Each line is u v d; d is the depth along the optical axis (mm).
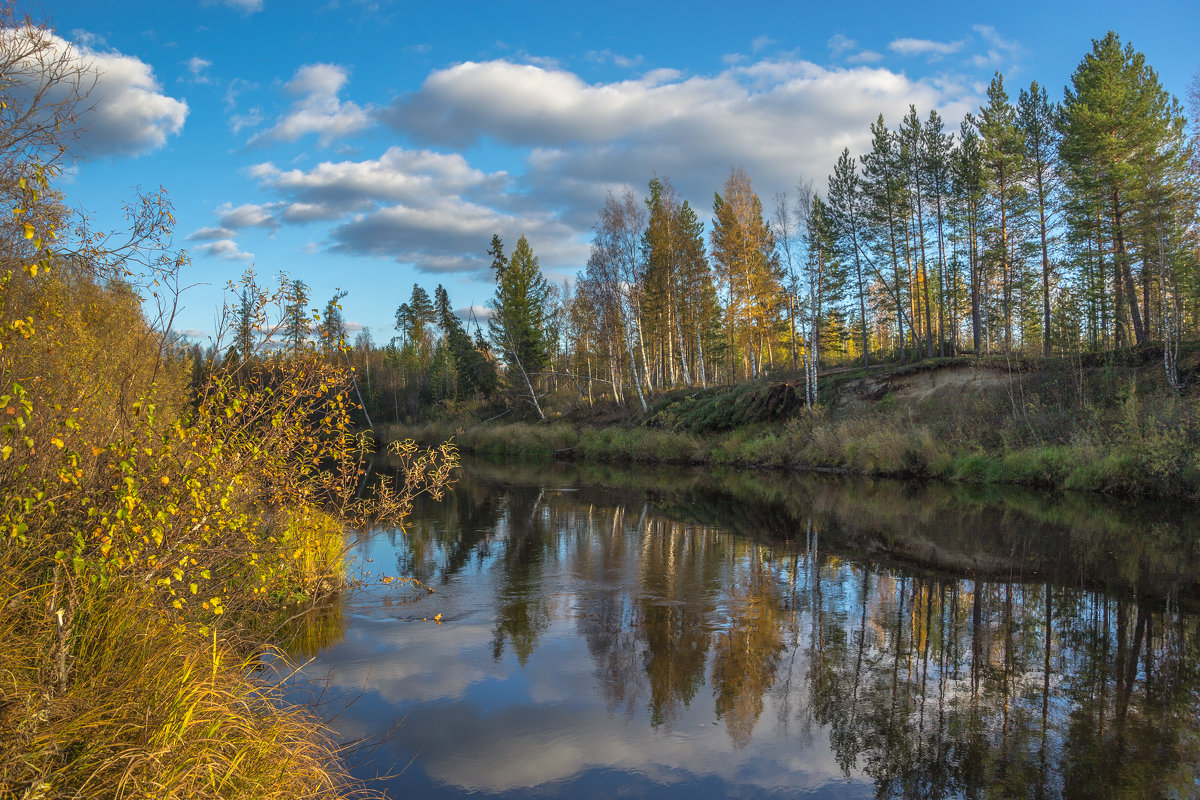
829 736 5418
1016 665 6863
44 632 3607
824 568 10969
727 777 4812
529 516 16406
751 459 30000
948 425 25859
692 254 42531
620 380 45500
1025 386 26234
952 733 5453
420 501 19250
